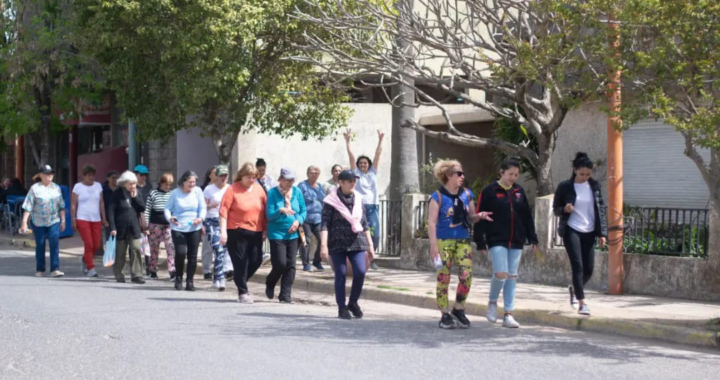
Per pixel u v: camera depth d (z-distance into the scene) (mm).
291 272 12648
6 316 10625
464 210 10266
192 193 13969
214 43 17125
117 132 29297
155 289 14062
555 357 8602
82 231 16016
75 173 32469
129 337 9203
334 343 9047
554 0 11734
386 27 15117
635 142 16734
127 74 18516
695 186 15711
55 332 9500
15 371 7594
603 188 17375
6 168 36688
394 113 18984
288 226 12484
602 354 8867
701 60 9422
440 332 9961
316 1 15297
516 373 7766
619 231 12930
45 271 16422
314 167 16312
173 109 18625
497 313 11508
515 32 15203
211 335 9398
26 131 25078
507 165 10281
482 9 14969
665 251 12875
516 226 10352
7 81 25516
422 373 7641
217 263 14211
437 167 10328
